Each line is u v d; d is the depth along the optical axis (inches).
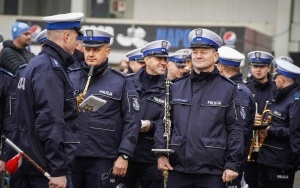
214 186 383.9
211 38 391.5
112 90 413.4
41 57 335.6
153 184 466.3
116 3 1659.7
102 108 410.0
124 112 414.6
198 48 391.5
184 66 570.6
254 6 1630.2
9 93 425.4
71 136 340.2
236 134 386.0
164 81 474.0
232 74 490.0
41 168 332.2
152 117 465.7
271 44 1552.7
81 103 383.9
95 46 412.8
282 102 519.8
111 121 412.2
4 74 432.5
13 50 506.6
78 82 418.0
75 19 341.4
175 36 1363.2
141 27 1380.4
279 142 513.7
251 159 529.3
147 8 1665.8
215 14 1651.1
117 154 412.5
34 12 1669.5
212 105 387.2
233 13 1644.9
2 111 429.7
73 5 1542.8
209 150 382.6
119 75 421.1
